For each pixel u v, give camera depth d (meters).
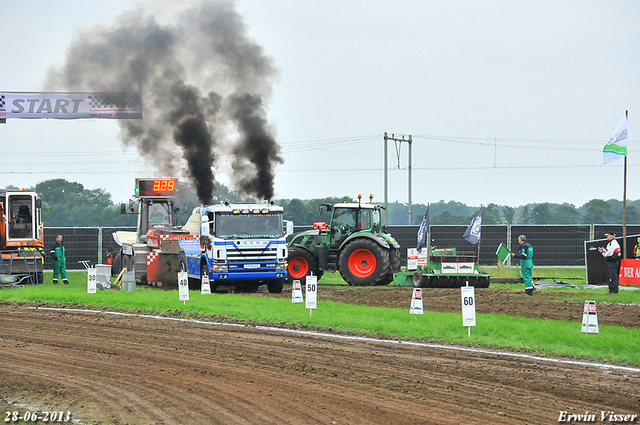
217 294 58.88
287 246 69.75
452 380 27.20
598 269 72.94
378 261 72.25
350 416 22.39
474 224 68.88
